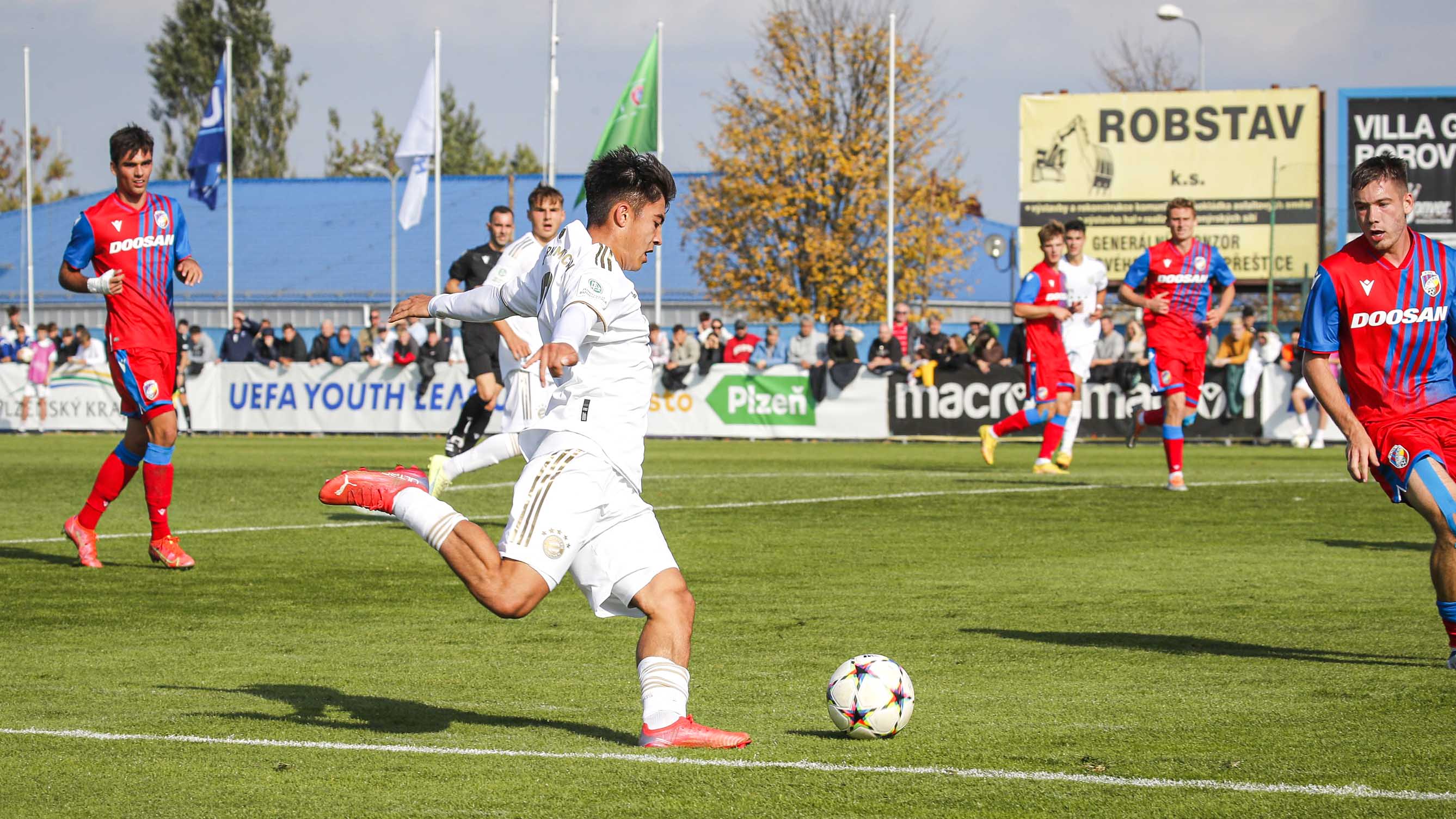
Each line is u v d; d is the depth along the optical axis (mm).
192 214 85438
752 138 72562
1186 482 22125
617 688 7977
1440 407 8375
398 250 79312
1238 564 13133
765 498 19547
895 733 6758
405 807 5637
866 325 56250
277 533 15797
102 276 12453
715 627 9961
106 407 42938
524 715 7309
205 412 42094
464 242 79438
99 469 26125
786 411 37625
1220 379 35219
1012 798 5742
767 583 12039
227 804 5688
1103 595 11344
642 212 6605
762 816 5508
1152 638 9492
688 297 74250
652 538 6723
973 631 9766
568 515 6383
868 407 37094
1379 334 8336
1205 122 60781
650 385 6770
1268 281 58844
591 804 5672
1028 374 23047
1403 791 5801
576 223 6676
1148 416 20688
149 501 13062
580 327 6188
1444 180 59500
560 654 9016
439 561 13578
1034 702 7570
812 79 72375
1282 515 17375
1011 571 12758
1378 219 8188
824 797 5766
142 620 10328
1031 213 61938
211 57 116000
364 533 15852
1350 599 11102
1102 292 23234
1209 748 6551
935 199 72438
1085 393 35812
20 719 7176
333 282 77125
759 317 71312
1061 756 6402
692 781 6000
